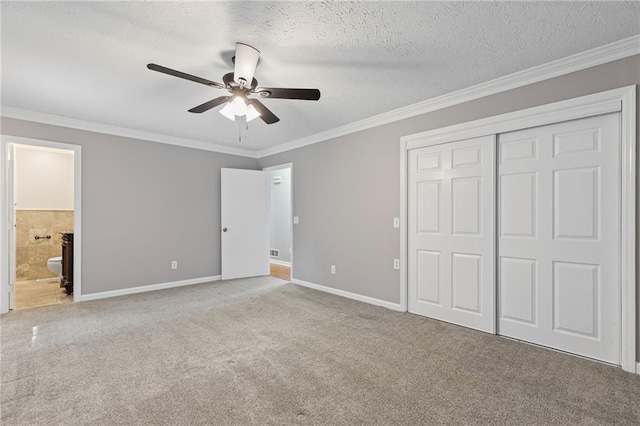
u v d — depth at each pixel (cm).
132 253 429
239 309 358
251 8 176
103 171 405
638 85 210
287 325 307
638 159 210
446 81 275
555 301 250
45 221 530
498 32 201
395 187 357
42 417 168
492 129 280
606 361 226
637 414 170
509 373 214
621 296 218
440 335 281
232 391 193
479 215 292
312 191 464
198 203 496
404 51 224
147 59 233
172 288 458
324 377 209
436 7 176
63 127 375
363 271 392
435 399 185
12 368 221
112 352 246
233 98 234
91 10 177
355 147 401
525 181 265
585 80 231
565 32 200
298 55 229
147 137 441
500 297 282
